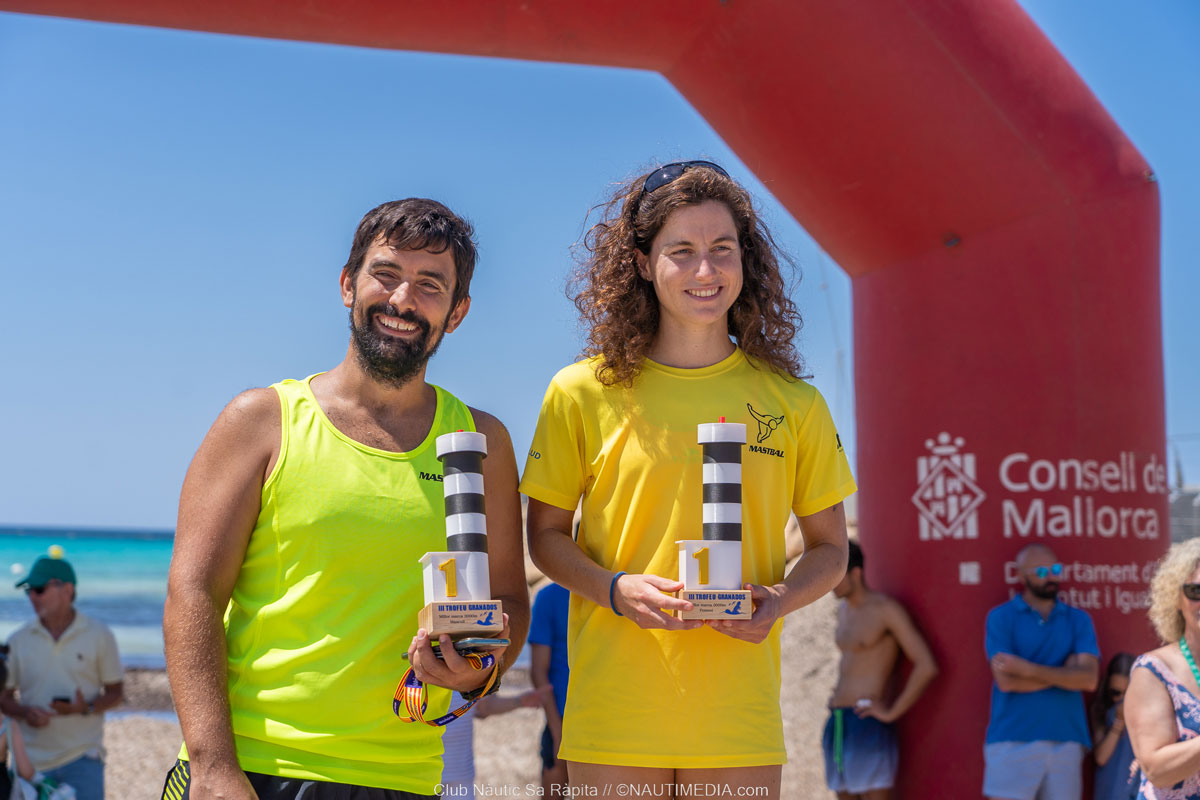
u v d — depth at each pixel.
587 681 2.69
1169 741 3.28
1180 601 3.37
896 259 5.08
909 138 4.60
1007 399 4.80
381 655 2.37
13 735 5.67
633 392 2.76
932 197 4.76
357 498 2.38
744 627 2.40
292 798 2.26
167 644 2.26
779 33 4.46
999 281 4.79
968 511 4.86
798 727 8.79
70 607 6.34
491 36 4.51
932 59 4.41
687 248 2.69
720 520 2.42
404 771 2.39
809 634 10.03
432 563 2.23
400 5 4.30
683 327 2.79
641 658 2.62
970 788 4.80
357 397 2.52
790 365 2.97
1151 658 3.39
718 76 4.75
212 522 2.34
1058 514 4.73
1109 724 4.68
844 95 4.55
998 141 4.55
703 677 2.60
